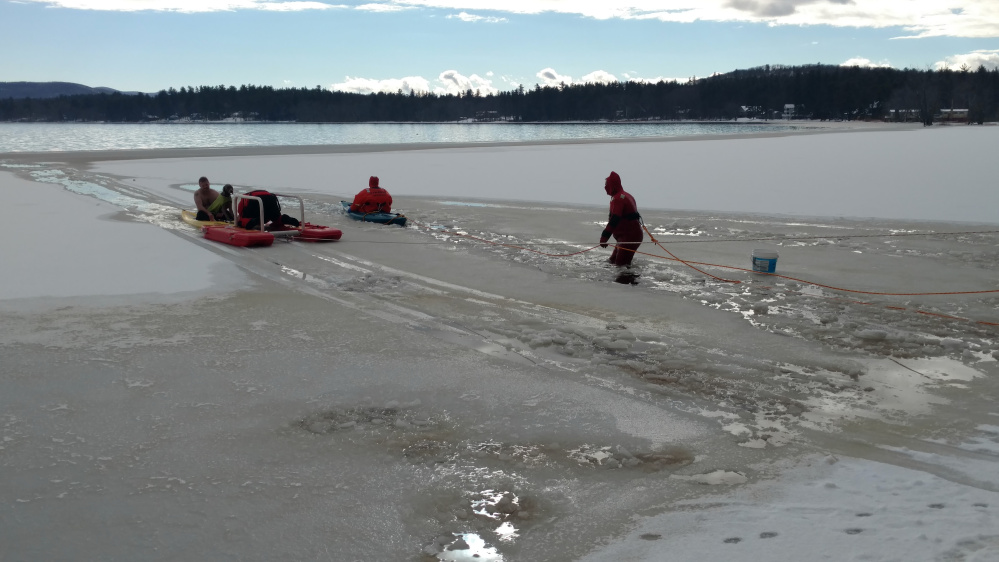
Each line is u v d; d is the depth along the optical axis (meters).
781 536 3.32
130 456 4.31
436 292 8.59
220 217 13.32
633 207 10.15
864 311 7.77
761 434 4.66
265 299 8.10
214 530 3.53
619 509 3.73
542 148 43.66
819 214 15.25
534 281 9.21
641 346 6.53
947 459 4.25
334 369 5.86
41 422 4.76
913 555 3.04
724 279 9.34
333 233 12.00
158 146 55.47
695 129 118.75
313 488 3.96
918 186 19.81
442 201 18.06
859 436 4.62
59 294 8.14
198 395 5.27
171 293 8.29
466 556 3.33
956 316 7.55
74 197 18.23
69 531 3.51
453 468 4.21
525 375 5.78
